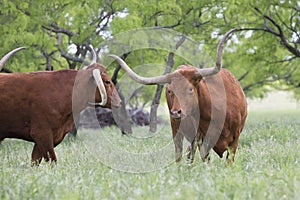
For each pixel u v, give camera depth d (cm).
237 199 1527
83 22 4475
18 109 2655
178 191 1609
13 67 4388
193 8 4900
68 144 3638
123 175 2027
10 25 4222
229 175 1864
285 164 2306
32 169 2275
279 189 1666
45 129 2672
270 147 2941
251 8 5244
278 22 5503
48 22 4434
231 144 2573
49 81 2711
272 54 5847
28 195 1636
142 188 1689
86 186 1794
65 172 2123
